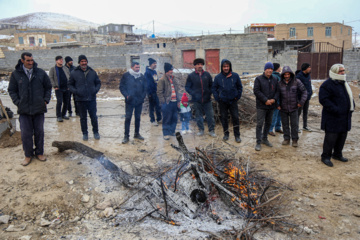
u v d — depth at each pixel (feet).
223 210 11.18
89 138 20.42
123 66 88.48
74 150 16.78
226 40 71.72
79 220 11.19
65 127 23.73
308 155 17.38
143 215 11.22
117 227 10.62
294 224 9.99
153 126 24.75
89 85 19.19
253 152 17.89
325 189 12.96
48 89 15.53
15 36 162.81
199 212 11.05
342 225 10.27
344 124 15.28
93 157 14.62
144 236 9.95
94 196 12.61
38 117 15.17
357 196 12.24
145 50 81.35
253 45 71.05
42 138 15.48
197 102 20.52
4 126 18.26
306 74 22.36
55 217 11.36
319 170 15.07
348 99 15.17
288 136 19.38
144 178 13.00
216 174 12.15
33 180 13.50
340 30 146.20
